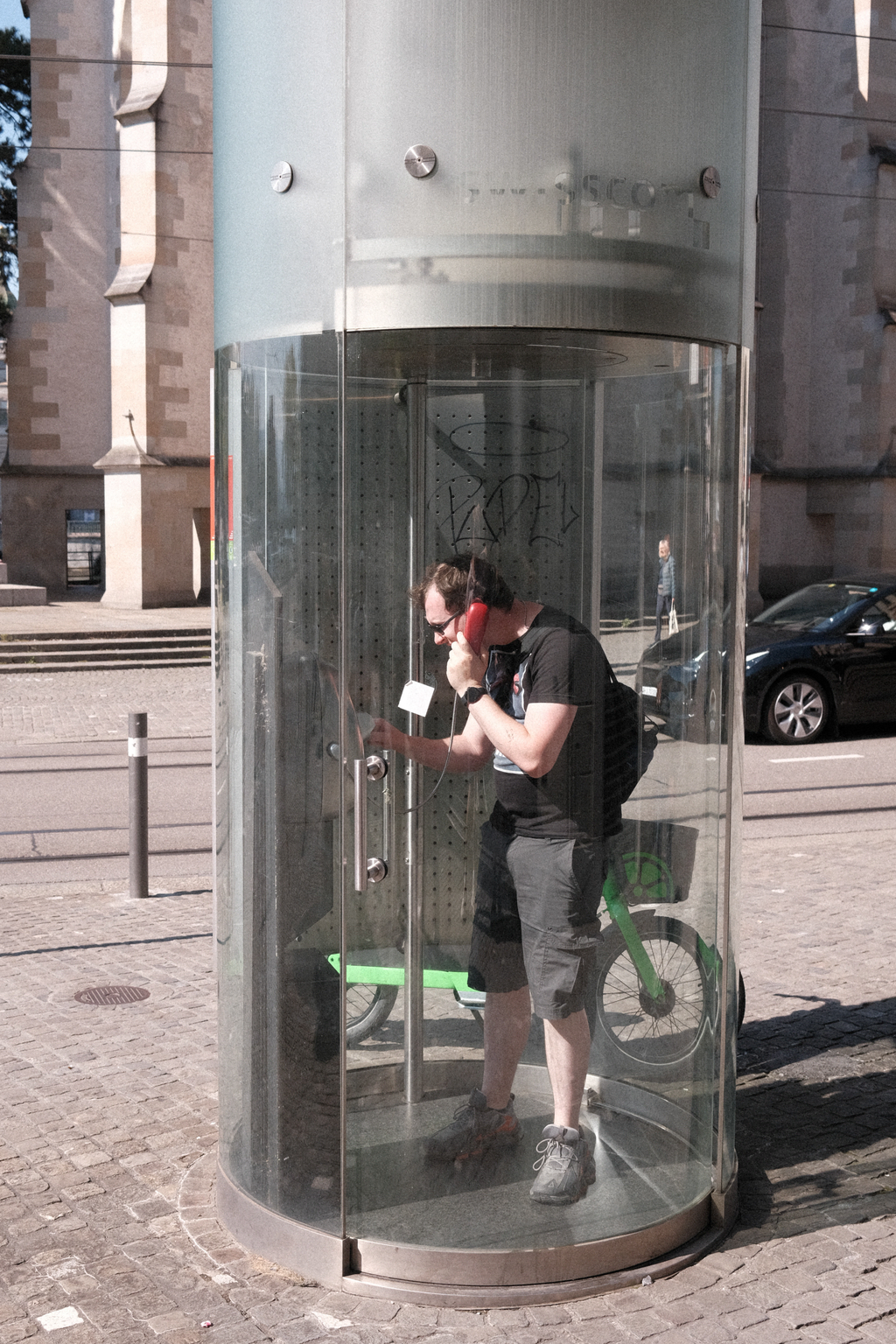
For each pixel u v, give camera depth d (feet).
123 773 38.34
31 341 100.07
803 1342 10.52
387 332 11.21
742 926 23.07
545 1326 10.75
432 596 11.67
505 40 10.73
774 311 102.17
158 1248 12.12
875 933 22.58
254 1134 12.14
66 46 98.27
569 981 11.97
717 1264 11.86
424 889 11.90
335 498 11.49
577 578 12.12
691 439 12.13
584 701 11.80
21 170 98.68
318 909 11.55
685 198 11.38
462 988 11.98
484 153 10.81
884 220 98.99
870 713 45.75
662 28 11.11
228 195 12.06
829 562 104.37
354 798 11.51
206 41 87.92
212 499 12.88
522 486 12.14
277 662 11.86
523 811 11.94
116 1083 16.16
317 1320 10.83
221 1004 12.81
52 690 57.41
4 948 21.99
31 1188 13.34
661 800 12.31
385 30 10.81
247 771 12.21
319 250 11.25
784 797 35.06
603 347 11.71
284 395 11.68
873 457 99.96
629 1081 12.27
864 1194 13.28
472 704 11.76
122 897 25.40
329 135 11.07
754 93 12.17
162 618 77.00
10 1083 16.16
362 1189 11.54
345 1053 11.37
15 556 101.30
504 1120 12.08
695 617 12.34
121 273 87.81
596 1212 11.91
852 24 98.73
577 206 10.92
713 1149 12.48
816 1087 16.07
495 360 11.93
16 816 32.65
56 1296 11.25
